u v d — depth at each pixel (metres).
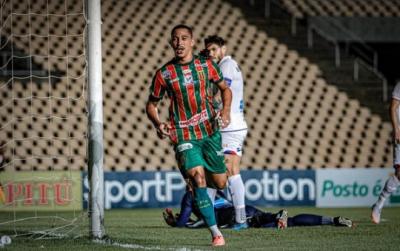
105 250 18.75
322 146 56.59
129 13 67.62
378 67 70.56
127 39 65.00
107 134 54.84
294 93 61.50
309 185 44.44
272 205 43.97
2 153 51.97
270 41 67.25
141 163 52.94
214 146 19.44
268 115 58.72
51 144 53.44
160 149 54.06
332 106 60.84
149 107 19.70
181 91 19.12
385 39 70.38
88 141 21.67
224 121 19.55
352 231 24.20
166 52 64.38
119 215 36.59
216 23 68.50
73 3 66.44
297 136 57.12
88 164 21.70
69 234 23.25
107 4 67.94
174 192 43.19
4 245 19.98
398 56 70.62
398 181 26.94
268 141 56.12
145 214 37.38
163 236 23.12
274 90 61.56
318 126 58.38
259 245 20.06
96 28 21.58
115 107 57.75
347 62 66.00
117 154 53.28
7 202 38.78
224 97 19.75
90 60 21.59
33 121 55.09
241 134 25.44
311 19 69.75
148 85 60.59
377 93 62.94
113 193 42.34
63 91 58.03
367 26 70.12
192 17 68.56
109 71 61.34
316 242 20.88
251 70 63.56
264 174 43.91
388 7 73.19
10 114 55.53
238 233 23.56
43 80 58.25
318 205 44.47
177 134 19.33
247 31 68.06
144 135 55.16
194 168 19.09
